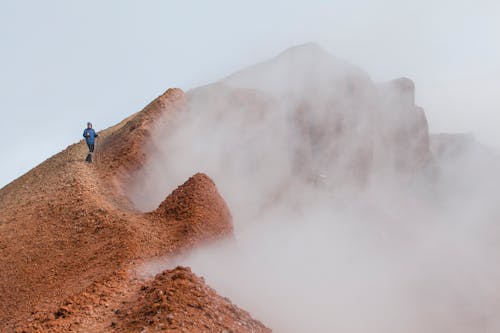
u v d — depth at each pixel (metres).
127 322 11.09
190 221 20.16
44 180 29.16
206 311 11.56
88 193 24.00
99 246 18.59
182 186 22.83
